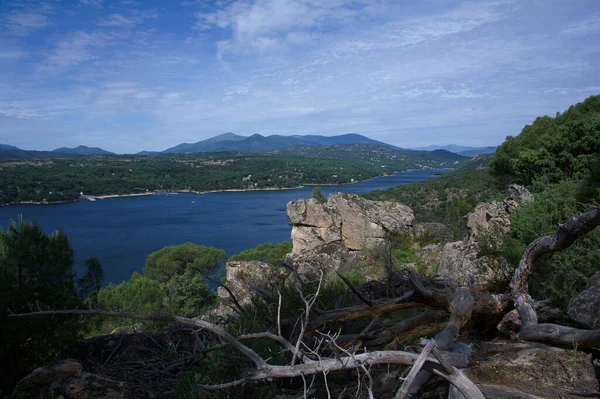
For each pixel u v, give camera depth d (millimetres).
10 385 5934
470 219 11773
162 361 4082
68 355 5336
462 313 3518
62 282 6578
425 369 2691
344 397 3375
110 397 3553
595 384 2855
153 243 71938
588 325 3570
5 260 6090
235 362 3727
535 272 6074
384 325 5250
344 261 12539
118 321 9195
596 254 5184
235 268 10562
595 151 17172
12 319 5695
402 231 14234
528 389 2857
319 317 4648
